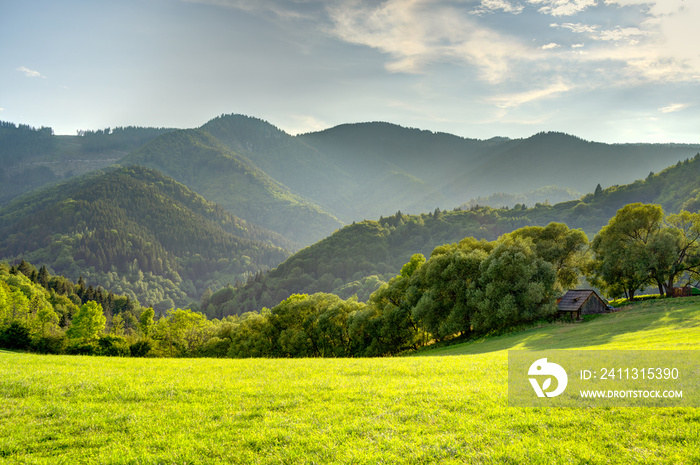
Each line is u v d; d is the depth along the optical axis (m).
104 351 76.06
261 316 96.00
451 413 14.35
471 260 64.31
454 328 59.91
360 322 69.62
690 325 36.03
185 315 101.94
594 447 11.16
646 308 52.88
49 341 73.88
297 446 12.25
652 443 11.08
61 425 14.48
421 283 71.00
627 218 65.31
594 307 57.91
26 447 12.77
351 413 14.98
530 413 13.87
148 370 23.88
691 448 10.60
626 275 64.81
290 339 77.38
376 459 11.17
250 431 13.52
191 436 13.26
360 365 24.80
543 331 50.12
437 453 11.34
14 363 25.62
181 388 18.81
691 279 67.50
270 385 19.38
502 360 24.69
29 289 136.50
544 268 59.50
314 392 17.91
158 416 15.21
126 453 12.16
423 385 18.44
